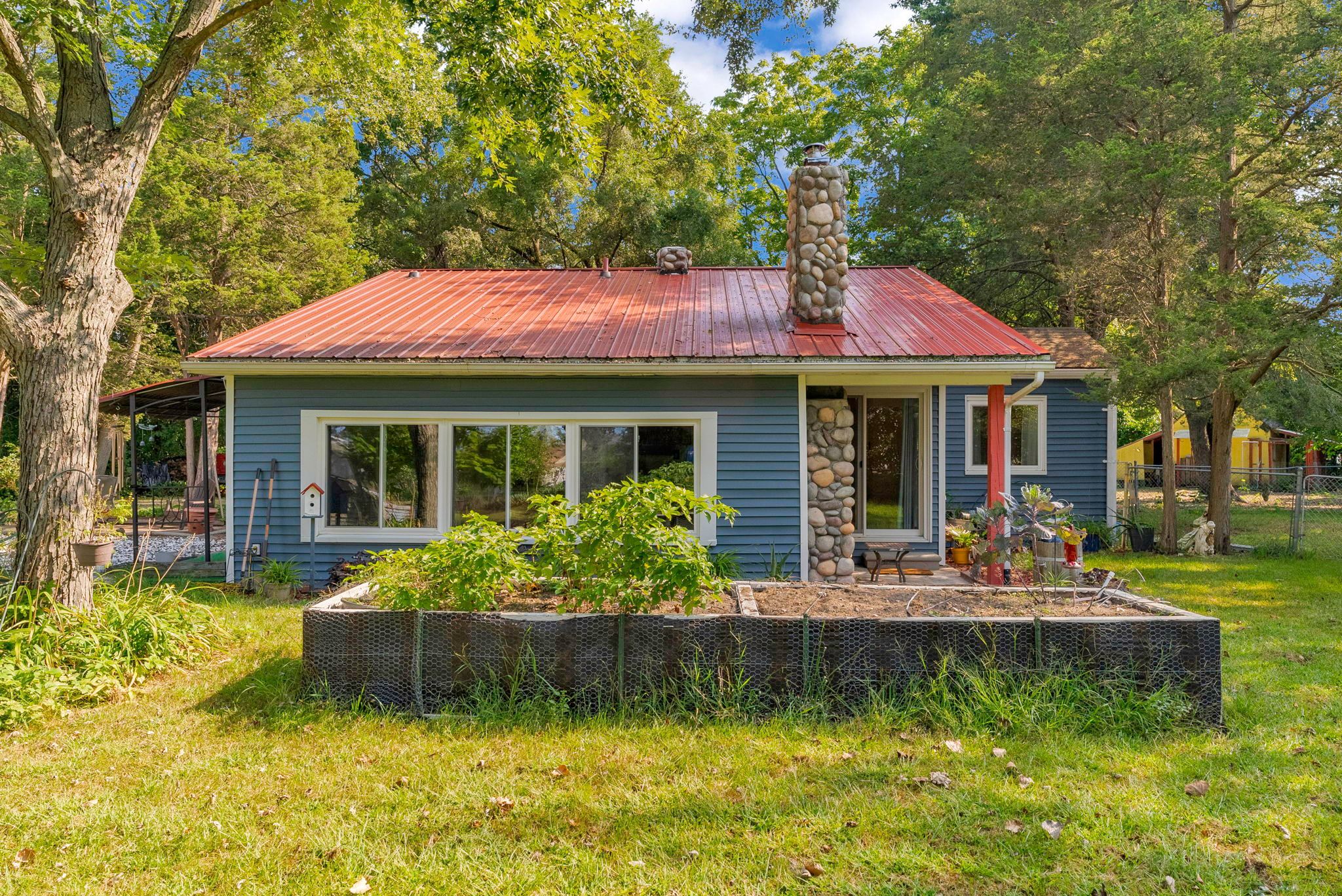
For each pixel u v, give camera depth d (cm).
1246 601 871
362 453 946
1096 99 1331
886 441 1147
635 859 325
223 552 1244
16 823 354
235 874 314
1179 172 1163
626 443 937
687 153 2366
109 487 2056
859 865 318
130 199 656
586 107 923
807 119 2736
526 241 2425
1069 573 798
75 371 611
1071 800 372
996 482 907
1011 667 486
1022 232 1628
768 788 385
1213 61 1200
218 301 2002
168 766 417
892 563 1040
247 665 594
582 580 545
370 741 449
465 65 875
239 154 2150
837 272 967
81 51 602
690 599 493
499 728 465
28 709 482
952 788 386
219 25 675
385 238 2456
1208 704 473
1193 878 310
